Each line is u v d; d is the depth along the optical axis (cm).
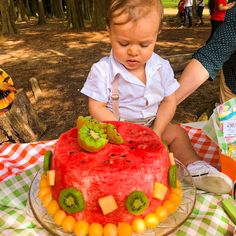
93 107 145
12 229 112
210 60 154
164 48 632
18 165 152
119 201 97
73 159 101
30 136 283
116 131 108
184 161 142
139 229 99
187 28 838
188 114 360
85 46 668
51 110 381
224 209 119
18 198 127
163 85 146
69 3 851
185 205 111
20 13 1099
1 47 696
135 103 145
